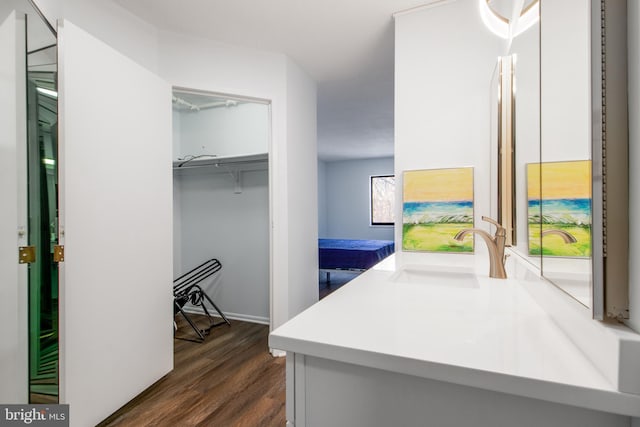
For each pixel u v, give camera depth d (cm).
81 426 141
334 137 520
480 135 169
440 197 175
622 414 46
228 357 231
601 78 50
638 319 47
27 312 136
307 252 287
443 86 178
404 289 107
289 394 71
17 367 132
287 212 250
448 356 58
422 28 184
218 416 161
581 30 59
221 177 332
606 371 50
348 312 83
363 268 423
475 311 83
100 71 152
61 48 135
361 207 737
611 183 50
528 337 67
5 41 128
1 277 128
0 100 127
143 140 181
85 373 144
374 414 64
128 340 169
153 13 197
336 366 67
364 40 227
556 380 50
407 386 61
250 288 321
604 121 50
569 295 63
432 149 179
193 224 343
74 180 139
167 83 201
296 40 228
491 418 56
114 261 160
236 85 234
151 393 182
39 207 142
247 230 322
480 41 170
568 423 52
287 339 68
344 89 321
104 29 180
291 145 256
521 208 114
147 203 183
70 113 137
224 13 197
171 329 203
